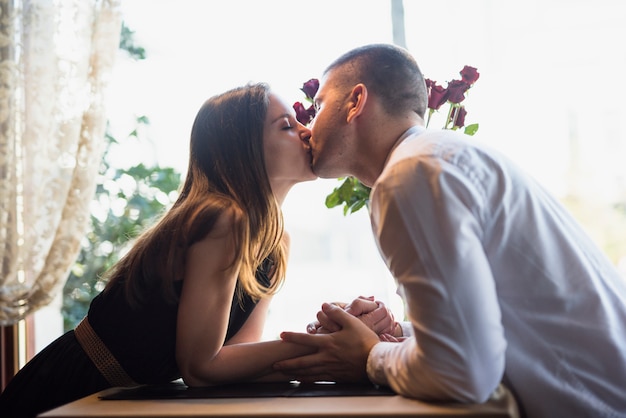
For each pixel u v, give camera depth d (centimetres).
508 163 134
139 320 154
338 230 273
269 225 162
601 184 261
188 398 131
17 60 236
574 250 133
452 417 106
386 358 129
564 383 128
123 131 268
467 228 117
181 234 149
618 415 127
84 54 233
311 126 169
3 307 227
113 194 268
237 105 165
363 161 156
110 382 157
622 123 258
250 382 150
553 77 259
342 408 114
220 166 161
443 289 113
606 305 132
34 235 231
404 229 118
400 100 151
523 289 129
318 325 160
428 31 256
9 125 233
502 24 258
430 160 123
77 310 266
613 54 258
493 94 257
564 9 258
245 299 169
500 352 114
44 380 158
